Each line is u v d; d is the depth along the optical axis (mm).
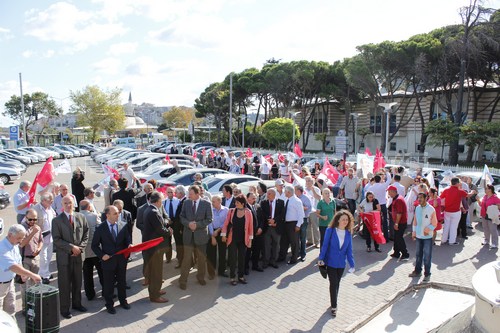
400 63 35906
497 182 15570
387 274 9258
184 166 20047
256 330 6434
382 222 12055
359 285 8555
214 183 13805
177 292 6555
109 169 13891
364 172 14617
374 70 37188
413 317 7027
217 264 8812
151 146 55781
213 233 8570
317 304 7551
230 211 8523
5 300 5988
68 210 6871
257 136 54750
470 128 30703
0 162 30328
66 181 27156
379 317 7039
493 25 30141
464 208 12258
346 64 44875
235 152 34312
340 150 23953
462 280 8805
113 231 7004
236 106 57250
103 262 6879
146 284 6832
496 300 2449
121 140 67250
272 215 9656
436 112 42906
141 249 6703
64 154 50781
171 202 9422
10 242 5965
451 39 31266
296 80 46781
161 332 6176
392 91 39281
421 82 37094
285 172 21297
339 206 11539
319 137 53000
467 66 32906
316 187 11672
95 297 7688
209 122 70688
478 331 2527
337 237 7102
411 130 46125
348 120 48469
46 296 5723
